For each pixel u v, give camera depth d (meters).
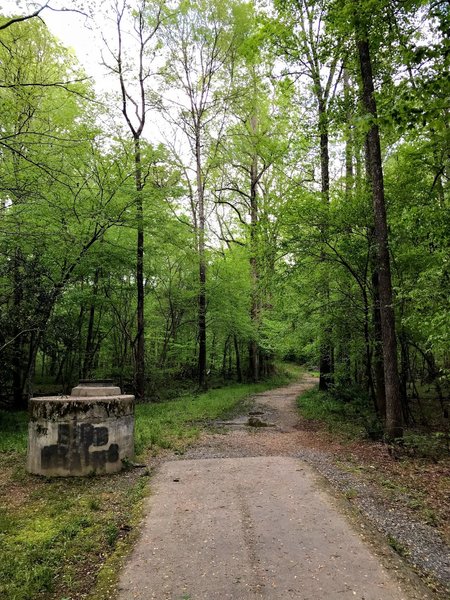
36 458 5.91
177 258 19.77
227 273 21.41
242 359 27.86
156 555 3.56
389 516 4.45
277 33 10.44
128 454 6.38
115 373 16.92
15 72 9.65
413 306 7.44
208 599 2.89
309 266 10.73
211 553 3.57
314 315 12.23
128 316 18.11
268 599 2.87
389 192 9.29
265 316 21.23
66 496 5.09
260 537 3.86
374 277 9.77
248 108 21.06
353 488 5.30
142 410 12.38
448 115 4.18
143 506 4.70
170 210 15.42
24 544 3.81
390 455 6.82
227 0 19.06
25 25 9.70
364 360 11.88
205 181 22.08
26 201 8.00
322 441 8.12
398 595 2.93
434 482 5.50
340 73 13.33
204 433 9.13
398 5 5.96
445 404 12.05
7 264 10.13
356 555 3.50
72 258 11.12
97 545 3.82
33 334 11.23
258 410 12.85
